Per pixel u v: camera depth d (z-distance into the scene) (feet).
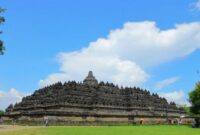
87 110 442.09
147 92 569.23
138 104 514.27
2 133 213.46
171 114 580.71
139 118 500.74
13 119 479.82
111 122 454.81
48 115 400.88
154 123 519.19
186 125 483.51
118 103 488.44
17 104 537.65
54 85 482.69
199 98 432.66
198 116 424.46
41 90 503.20
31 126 355.15
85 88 462.19
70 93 433.07
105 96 480.64
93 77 549.13
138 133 242.17
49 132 231.50
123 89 527.40
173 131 281.54
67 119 411.13
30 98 511.40
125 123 475.31
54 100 432.66
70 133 223.51
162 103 585.63
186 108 622.13
